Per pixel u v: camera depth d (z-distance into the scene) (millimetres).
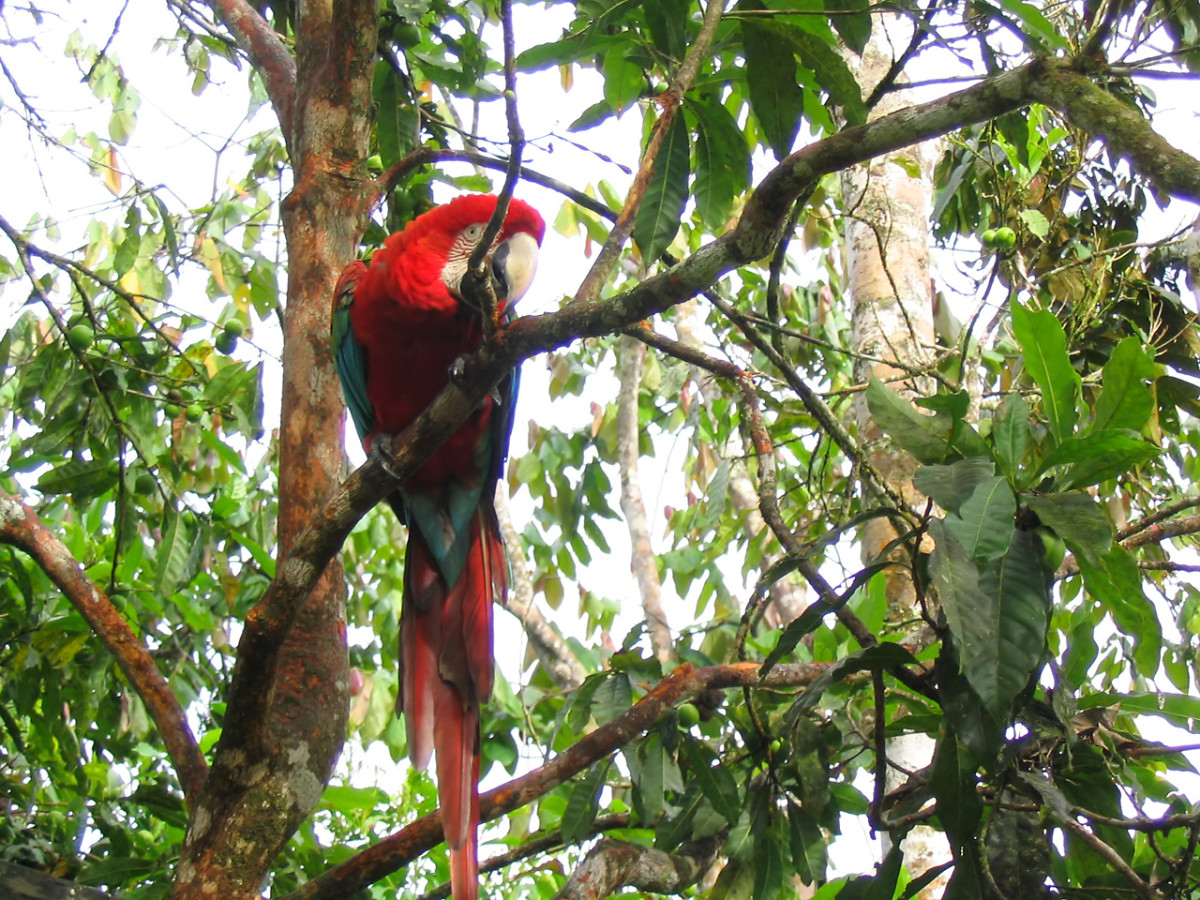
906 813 2668
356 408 3631
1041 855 2424
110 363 3932
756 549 5617
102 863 3355
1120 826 2521
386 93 3867
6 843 3721
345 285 3391
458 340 3205
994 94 1889
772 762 3121
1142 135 1675
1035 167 4102
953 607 2158
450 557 3254
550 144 3322
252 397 4109
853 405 4680
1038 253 4051
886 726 2990
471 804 2877
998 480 2154
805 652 3986
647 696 3008
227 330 4254
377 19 3238
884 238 4430
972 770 2438
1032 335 2465
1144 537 3297
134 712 4355
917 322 4449
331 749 2596
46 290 4613
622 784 3684
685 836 3197
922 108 1950
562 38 3246
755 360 5926
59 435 3967
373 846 2797
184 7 4324
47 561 2764
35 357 4137
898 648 2539
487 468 3369
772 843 3041
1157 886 2523
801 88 3117
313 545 2322
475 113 4453
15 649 4020
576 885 3066
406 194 4051
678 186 3270
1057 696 2428
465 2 4438
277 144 5305
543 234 3451
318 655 2668
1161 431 4316
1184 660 4113
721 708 3469
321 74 3244
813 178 2014
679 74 2879
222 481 4727
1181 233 4070
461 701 3111
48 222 4379
